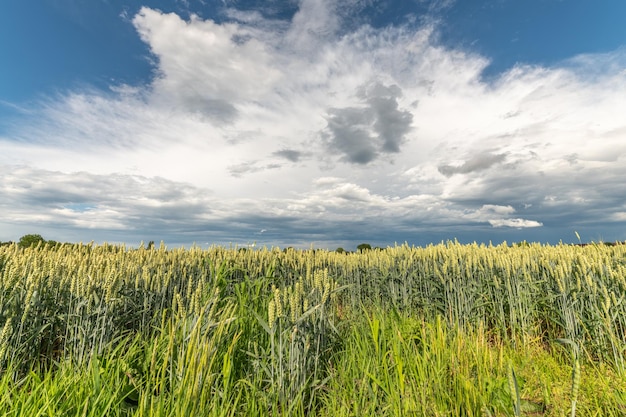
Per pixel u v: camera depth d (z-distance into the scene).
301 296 3.98
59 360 3.91
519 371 3.76
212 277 5.24
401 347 4.02
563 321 5.14
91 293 4.02
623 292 4.59
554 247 9.03
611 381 3.45
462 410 2.87
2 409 2.50
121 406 2.78
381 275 7.95
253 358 3.60
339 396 3.28
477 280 6.83
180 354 2.87
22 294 3.69
